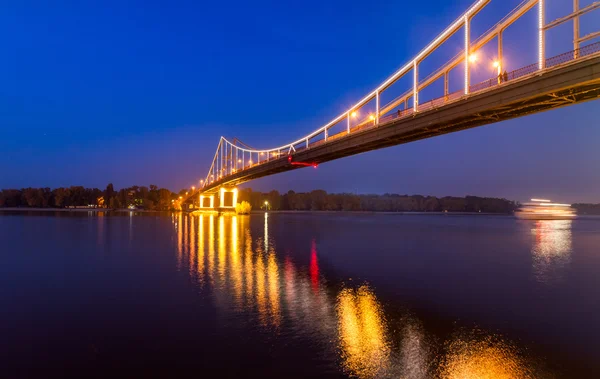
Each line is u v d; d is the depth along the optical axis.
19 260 27.17
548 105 29.67
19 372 9.80
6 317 14.10
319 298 17.11
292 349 11.32
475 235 57.81
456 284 20.39
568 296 17.91
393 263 27.48
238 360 10.53
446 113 35.44
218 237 46.84
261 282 20.28
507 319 14.41
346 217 142.75
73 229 57.25
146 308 15.26
